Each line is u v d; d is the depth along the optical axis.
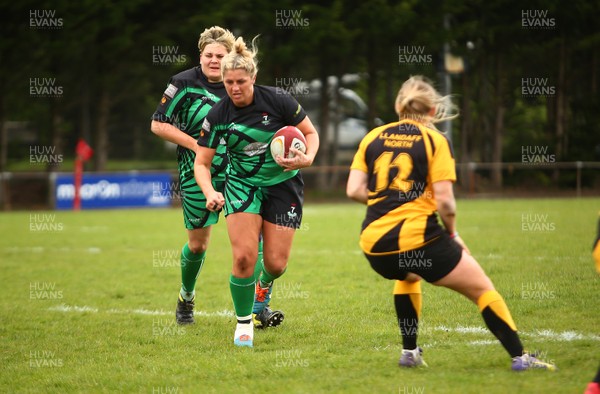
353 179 17.89
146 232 58.56
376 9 91.88
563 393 16.06
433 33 91.31
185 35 95.81
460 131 103.31
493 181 99.31
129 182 86.69
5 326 26.34
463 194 94.19
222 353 21.42
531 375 17.41
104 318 27.55
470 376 17.64
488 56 99.88
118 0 89.38
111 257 44.84
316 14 93.00
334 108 111.62
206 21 91.06
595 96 96.88
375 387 17.25
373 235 17.48
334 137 108.31
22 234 58.66
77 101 102.38
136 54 98.19
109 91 105.88
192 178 25.06
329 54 97.56
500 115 100.75
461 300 27.56
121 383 18.83
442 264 17.22
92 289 34.16
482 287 17.52
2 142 100.06
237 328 22.48
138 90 108.00
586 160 96.19
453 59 92.50
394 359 19.69
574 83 104.00
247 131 21.50
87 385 18.88
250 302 22.27
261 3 90.88
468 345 20.89
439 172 17.05
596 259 16.58
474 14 96.06
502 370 18.05
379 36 96.00
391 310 26.55
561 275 31.84
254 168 21.88
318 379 18.22
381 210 17.48
